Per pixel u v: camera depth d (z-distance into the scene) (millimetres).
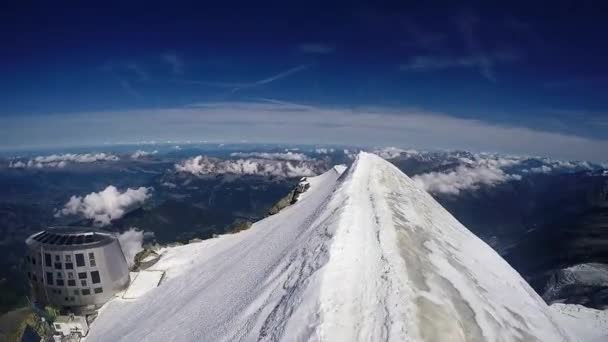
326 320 18750
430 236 37188
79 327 49094
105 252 56156
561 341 26969
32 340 50344
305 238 35719
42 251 54781
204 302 36062
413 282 23422
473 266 35062
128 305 53344
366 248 27750
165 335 32000
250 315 24734
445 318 20344
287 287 25312
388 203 43531
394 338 17422
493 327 22562
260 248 49281
